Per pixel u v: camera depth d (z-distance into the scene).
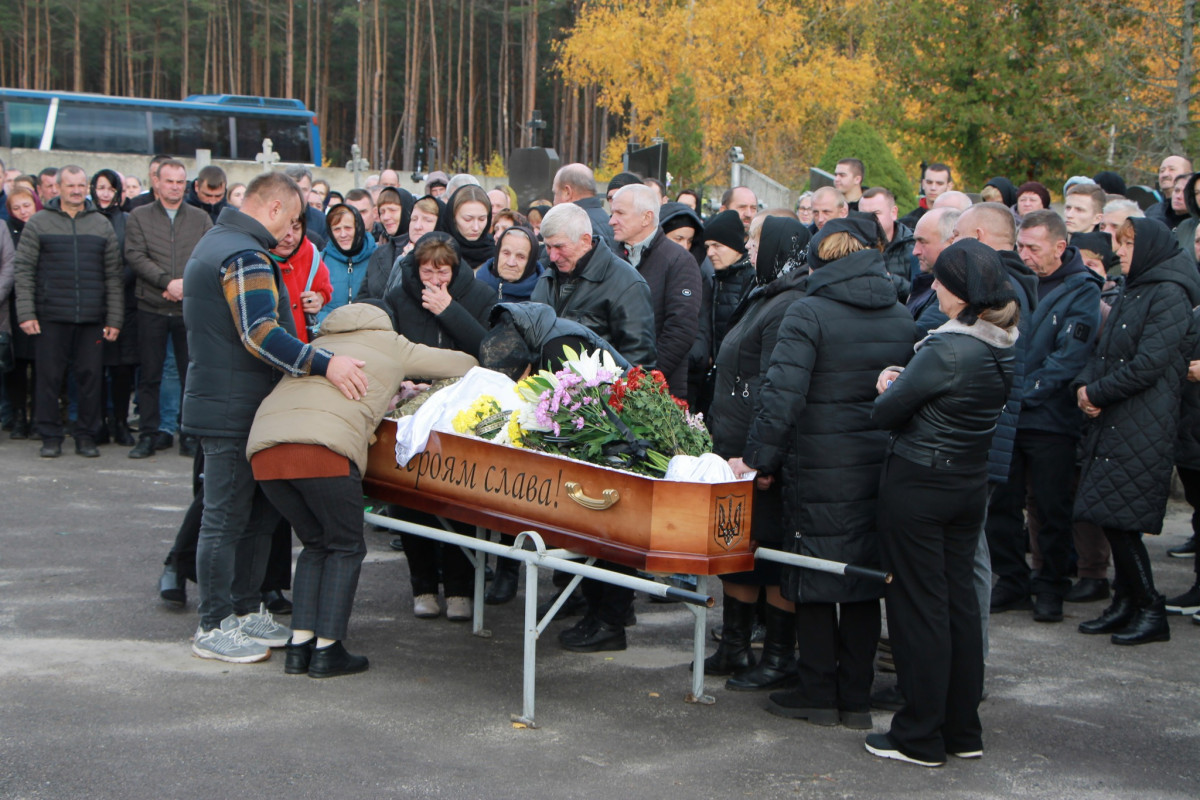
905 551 3.88
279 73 51.00
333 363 4.45
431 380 4.94
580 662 4.94
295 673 4.60
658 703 4.44
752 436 4.15
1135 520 5.30
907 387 3.79
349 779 3.61
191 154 24.81
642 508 3.97
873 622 4.24
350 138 54.84
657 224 6.31
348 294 8.04
